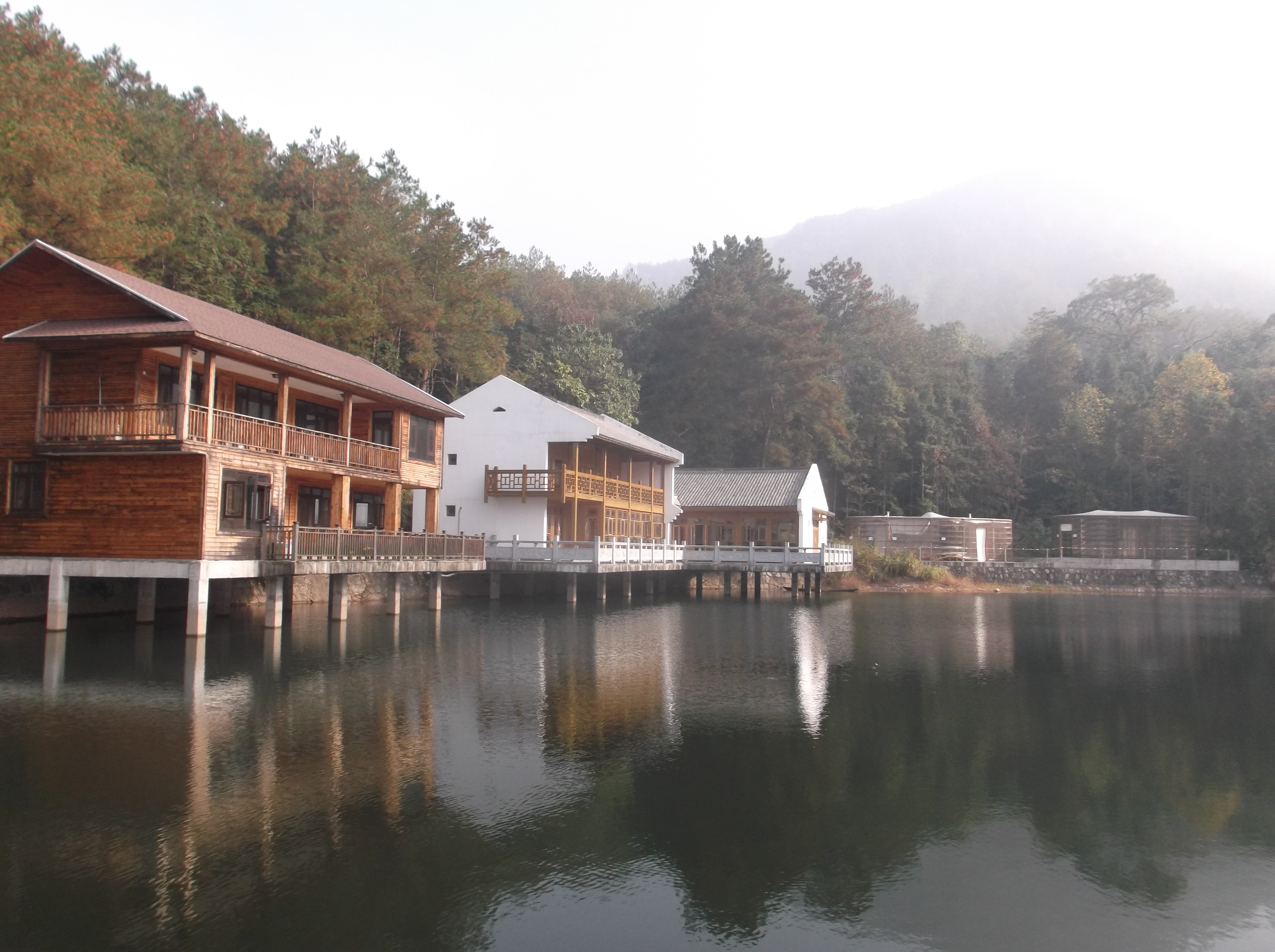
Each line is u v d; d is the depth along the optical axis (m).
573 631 27.50
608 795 11.64
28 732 13.49
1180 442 67.38
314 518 30.48
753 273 77.44
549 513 38.31
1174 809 11.77
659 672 20.50
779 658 23.38
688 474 55.97
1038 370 86.06
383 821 10.44
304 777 11.84
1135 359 91.94
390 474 30.08
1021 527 71.38
